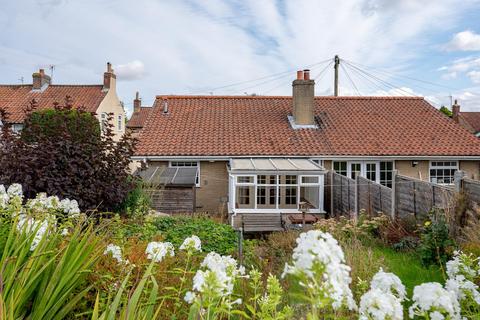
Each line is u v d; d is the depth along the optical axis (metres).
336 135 21.31
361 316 2.17
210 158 19.47
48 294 3.30
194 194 15.65
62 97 33.25
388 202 13.10
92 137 9.41
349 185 16.39
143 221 9.71
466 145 20.64
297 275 1.80
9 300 3.04
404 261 8.79
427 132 21.78
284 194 17.83
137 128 45.09
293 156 19.47
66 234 4.65
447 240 8.52
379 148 20.14
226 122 22.44
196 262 5.16
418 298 2.26
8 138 8.97
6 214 4.84
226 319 3.60
